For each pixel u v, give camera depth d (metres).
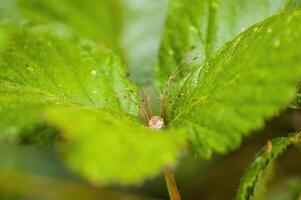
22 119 0.24
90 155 0.21
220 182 0.37
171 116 0.26
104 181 0.20
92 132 0.21
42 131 0.24
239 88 0.23
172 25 0.30
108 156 0.21
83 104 0.27
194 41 0.30
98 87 0.27
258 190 0.29
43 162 0.38
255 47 0.24
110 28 0.37
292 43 0.23
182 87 0.26
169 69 0.29
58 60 0.28
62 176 0.38
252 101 0.23
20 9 0.36
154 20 0.37
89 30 0.37
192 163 0.38
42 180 0.38
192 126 0.24
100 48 0.28
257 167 0.26
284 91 0.22
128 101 0.27
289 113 0.35
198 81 0.26
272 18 0.25
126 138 0.22
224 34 0.29
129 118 0.26
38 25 0.29
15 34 0.29
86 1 0.37
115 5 0.37
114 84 0.27
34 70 0.27
